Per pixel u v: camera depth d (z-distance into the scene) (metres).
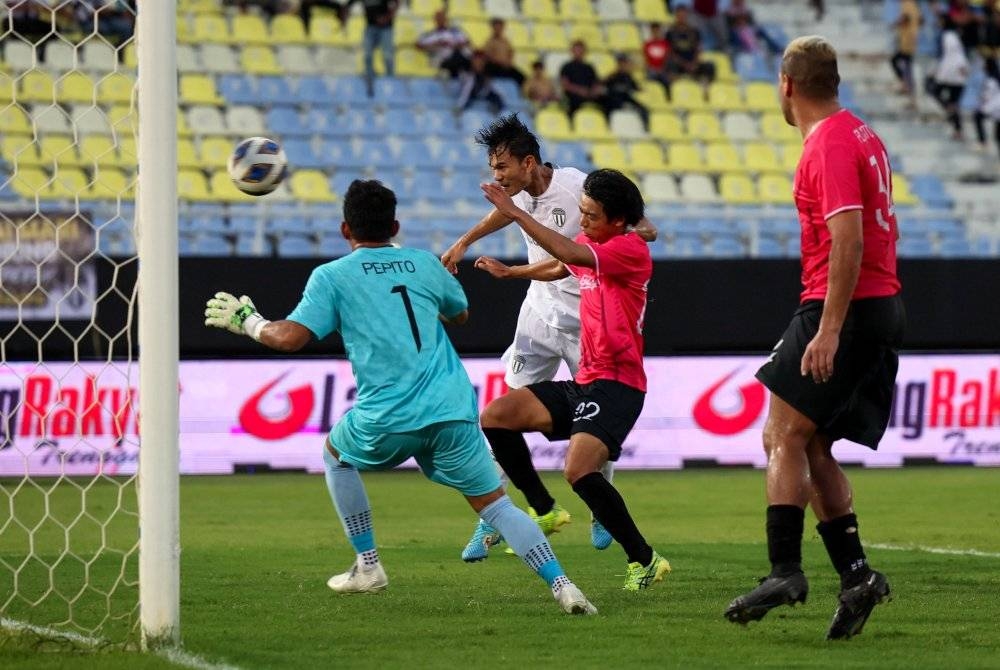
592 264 22.02
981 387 50.84
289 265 47.84
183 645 18.12
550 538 32.41
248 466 47.12
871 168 18.31
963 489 43.22
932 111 79.62
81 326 45.84
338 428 20.92
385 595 23.28
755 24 81.38
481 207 65.88
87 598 22.70
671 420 49.22
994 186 74.44
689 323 50.16
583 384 23.23
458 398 20.25
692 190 70.44
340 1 74.00
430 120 69.75
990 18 80.31
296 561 28.14
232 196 62.62
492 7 77.81
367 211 20.70
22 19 63.06
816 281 18.69
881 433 19.30
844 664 17.00
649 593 23.33
